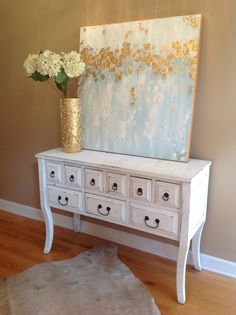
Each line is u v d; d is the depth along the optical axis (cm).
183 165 189
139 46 206
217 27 183
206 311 176
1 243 253
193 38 187
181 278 179
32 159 289
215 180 202
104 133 228
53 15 246
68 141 224
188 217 169
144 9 205
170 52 195
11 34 273
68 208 218
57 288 194
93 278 204
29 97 276
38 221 297
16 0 262
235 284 199
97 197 201
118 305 178
